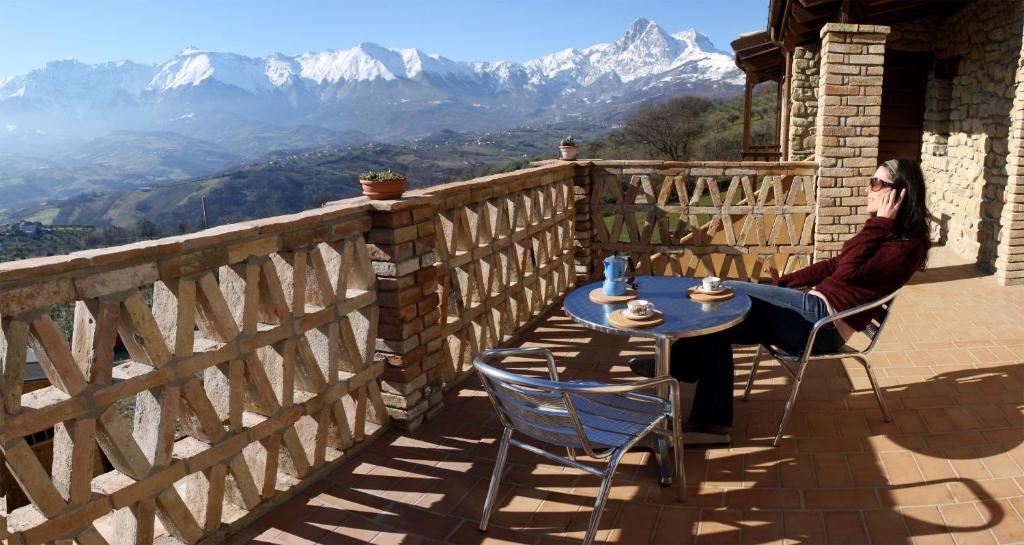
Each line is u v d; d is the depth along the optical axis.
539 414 2.49
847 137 6.17
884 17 8.30
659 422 2.66
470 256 4.57
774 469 3.13
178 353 2.48
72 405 2.12
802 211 6.36
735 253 6.52
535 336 5.46
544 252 5.98
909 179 3.30
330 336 3.25
